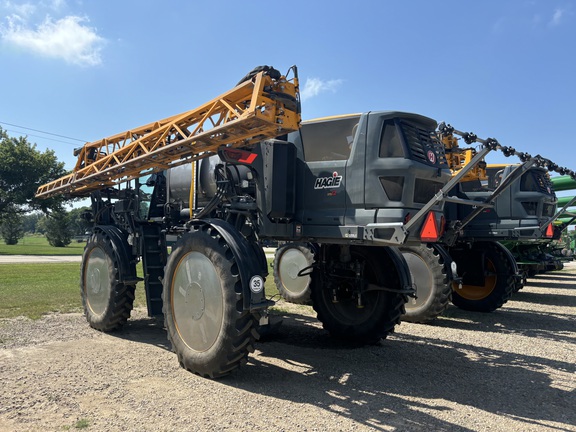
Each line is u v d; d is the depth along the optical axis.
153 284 5.46
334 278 5.54
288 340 5.49
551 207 8.70
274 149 4.41
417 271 7.00
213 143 4.12
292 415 3.07
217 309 3.75
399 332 6.22
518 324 7.06
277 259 8.91
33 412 2.99
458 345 5.47
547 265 11.18
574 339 5.95
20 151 36.22
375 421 3.03
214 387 3.60
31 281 10.79
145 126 5.16
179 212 5.87
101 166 5.74
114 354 4.50
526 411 3.32
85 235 6.75
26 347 4.69
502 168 8.59
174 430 2.76
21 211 38.19
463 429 2.95
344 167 4.22
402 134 4.01
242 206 4.51
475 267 8.27
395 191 3.94
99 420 2.88
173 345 4.15
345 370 4.24
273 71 3.63
